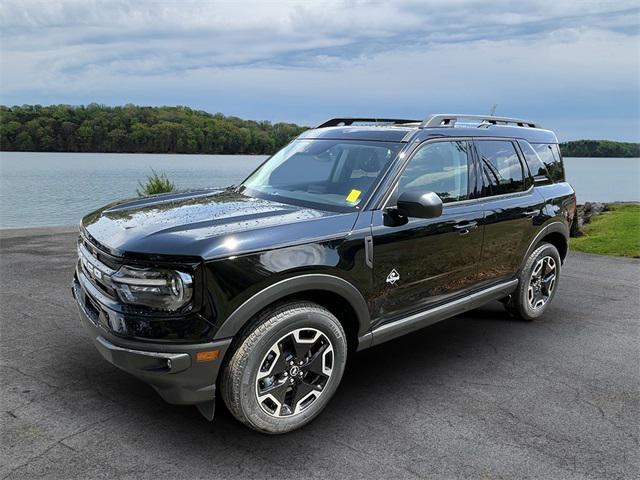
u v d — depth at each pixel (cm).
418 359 409
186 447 276
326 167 372
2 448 269
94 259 290
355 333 327
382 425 305
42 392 330
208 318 251
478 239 394
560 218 493
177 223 283
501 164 434
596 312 539
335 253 293
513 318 513
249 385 267
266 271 264
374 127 396
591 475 262
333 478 254
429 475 258
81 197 2402
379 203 327
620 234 1046
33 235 930
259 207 326
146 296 253
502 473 261
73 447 272
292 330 279
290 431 293
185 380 254
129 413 308
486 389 356
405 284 340
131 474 251
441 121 386
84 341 416
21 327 443
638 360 412
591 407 333
